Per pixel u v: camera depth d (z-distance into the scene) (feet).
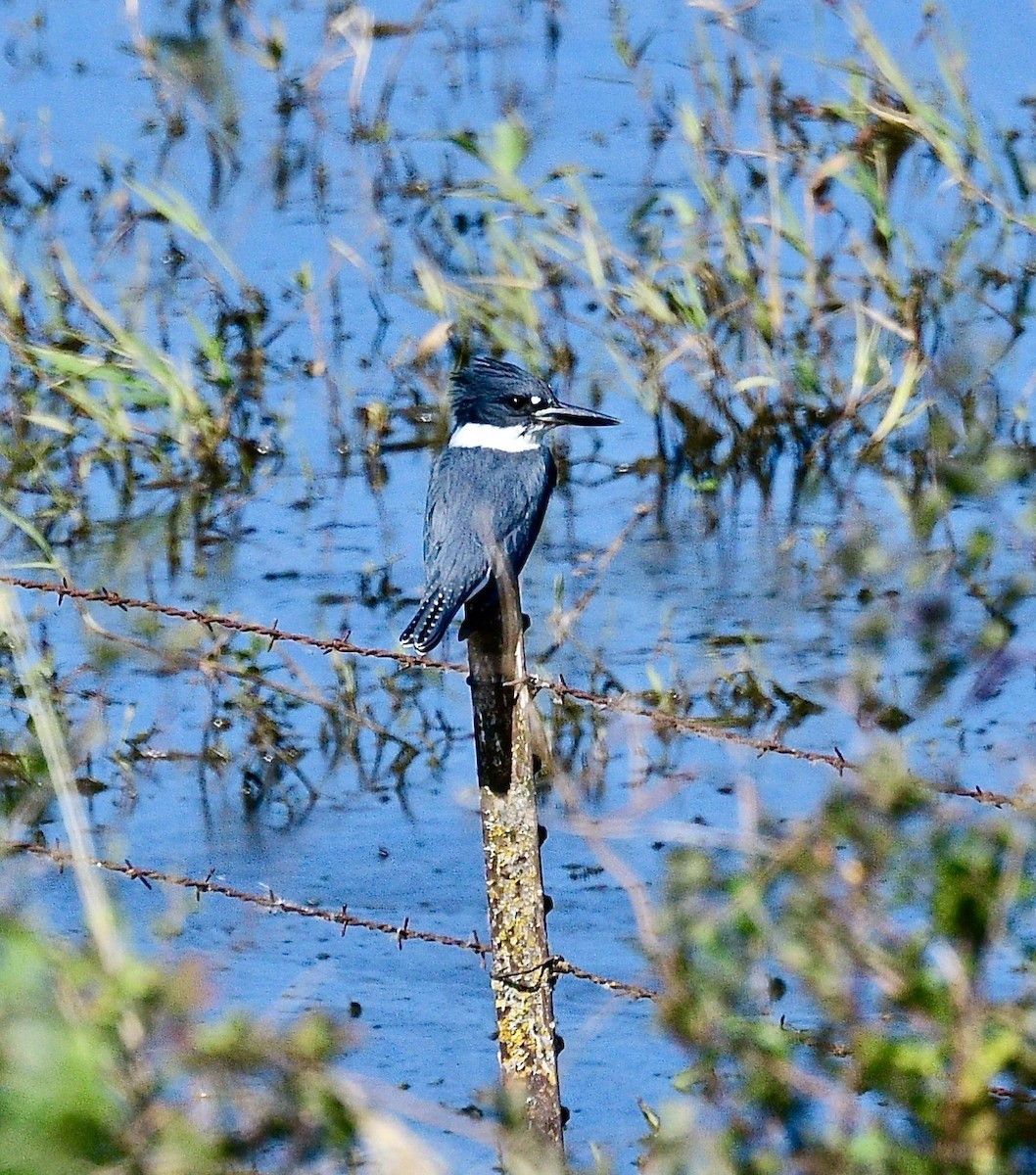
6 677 37.27
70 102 65.51
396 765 36.40
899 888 19.54
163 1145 15.66
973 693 36.55
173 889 32.42
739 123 59.77
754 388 48.08
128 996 16.03
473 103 63.36
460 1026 28.96
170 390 46.60
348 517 45.68
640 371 48.98
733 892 19.86
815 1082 20.25
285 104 63.10
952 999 18.97
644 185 56.75
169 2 68.74
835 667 37.86
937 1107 18.84
